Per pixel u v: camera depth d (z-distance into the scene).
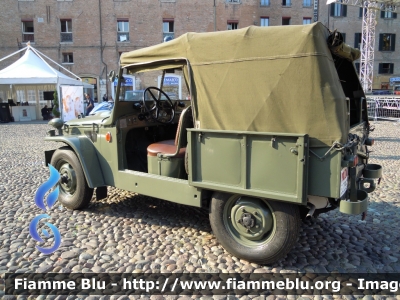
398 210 4.82
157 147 4.13
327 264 3.36
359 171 3.71
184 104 5.05
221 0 27.53
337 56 3.79
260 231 3.24
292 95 2.94
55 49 26.52
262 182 3.02
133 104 4.47
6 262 3.38
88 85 21.34
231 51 3.19
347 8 31.44
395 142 10.91
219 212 3.43
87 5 26.20
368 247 3.73
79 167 4.59
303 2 30.39
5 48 26.25
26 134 14.08
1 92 23.92
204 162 3.34
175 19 27.08
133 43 26.86
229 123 3.25
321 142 2.83
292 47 2.92
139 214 4.68
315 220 4.48
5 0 25.84
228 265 3.33
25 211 4.75
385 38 33.38
